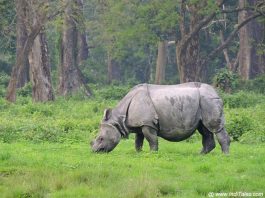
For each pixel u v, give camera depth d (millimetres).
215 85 141250
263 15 134375
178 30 151000
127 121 53531
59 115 92062
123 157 50750
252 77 173125
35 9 113188
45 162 46938
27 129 69188
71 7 126812
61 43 144625
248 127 70500
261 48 160875
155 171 43938
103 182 38781
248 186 38719
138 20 141375
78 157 50719
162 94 53031
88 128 75375
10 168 43844
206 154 53656
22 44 130375
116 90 142625
